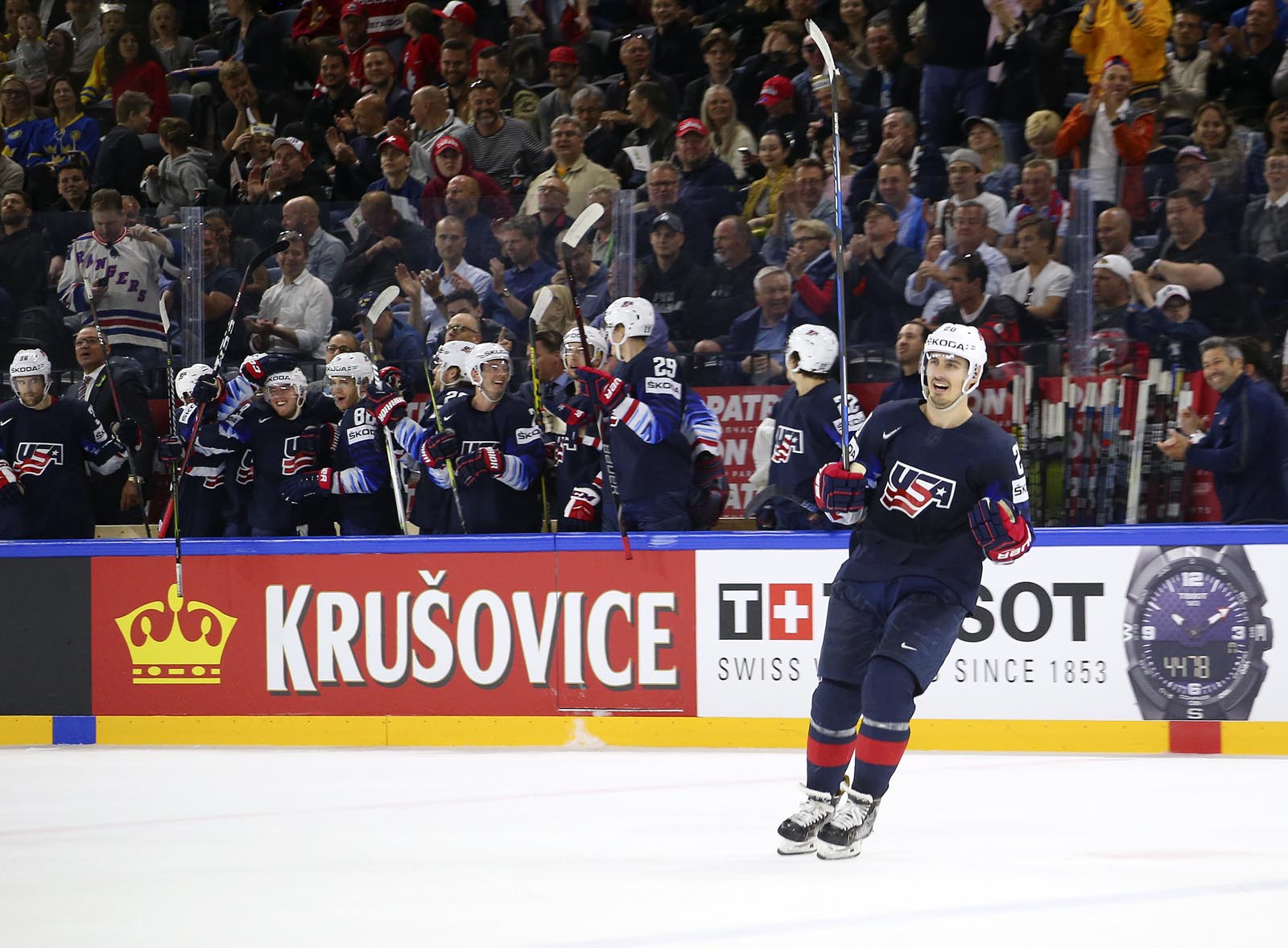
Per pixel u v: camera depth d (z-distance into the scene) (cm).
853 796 1562
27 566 2705
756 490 2589
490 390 2656
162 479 2873
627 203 2634
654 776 2172
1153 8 3219
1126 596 2316
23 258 2869
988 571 2369
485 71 3722
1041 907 1321
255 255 2811
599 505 2670
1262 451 2348
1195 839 1653
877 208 2516
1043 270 2436
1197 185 2366
